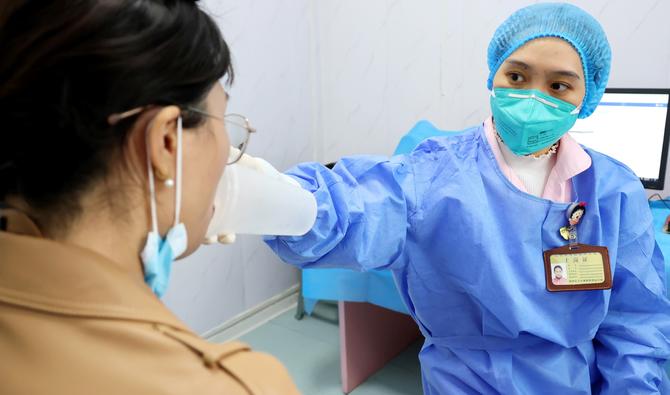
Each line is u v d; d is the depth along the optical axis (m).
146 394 0.35
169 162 0.43
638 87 1.94
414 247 0.99
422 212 0.95
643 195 1.02
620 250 1.01
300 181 0.84
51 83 0.37
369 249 0.89
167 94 0.40
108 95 0.37
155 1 0.40
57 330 0.36
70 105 0.37
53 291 0.37
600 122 1.88
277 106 2.57
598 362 1.05
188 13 0.42
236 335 2.55
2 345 0.36
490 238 0.93
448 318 1.03
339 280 1.96
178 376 0.37
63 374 0.35
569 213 0.95
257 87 2.43
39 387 0.35
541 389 1.01
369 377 2.23
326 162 2.91
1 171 0.39
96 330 0.36
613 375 1.01
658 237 1.56
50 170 0.39
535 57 0.91
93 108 0.37
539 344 1.01
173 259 0.45
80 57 0.36
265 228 0.69
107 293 0.38
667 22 1.84
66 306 0.37
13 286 0.37
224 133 0.49
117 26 0.37
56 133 0.38
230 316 2.52
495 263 0.93
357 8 2.58
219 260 2.41
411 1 2.41
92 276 0.38
